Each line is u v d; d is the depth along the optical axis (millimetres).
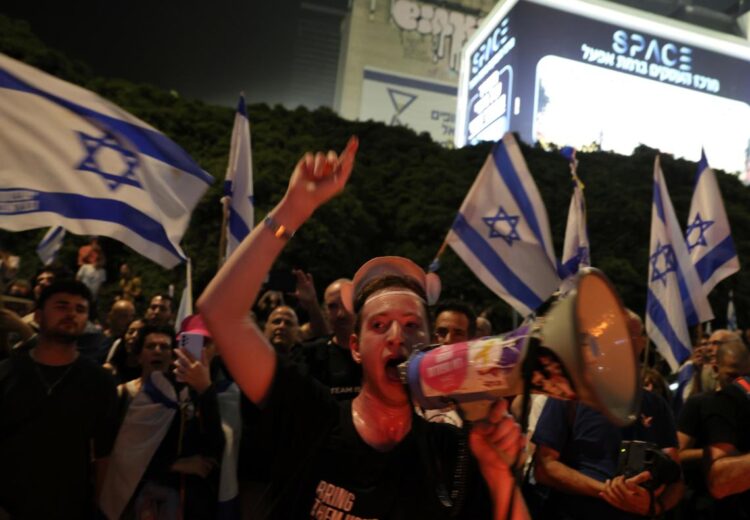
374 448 1562
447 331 3994
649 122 62375
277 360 1637
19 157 3877
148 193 4156
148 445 3727
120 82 24062
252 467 3982
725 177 26766
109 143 4098
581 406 3393
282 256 18766
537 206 6453
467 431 1463
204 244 18156
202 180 4387
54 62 21984
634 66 62531
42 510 3344
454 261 21141
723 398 3596
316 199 1577
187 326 3816
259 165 20891
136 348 4223
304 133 25188
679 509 3969
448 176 24344
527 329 1318
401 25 68750
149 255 4105
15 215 3824
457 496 1510
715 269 6746
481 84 64062
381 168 24531
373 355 1567
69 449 3453
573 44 60812
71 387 3531
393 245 22547
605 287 1299
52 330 3520
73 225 3939
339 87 65875
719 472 3344
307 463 1584
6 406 3406
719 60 65875
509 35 60406
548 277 6332
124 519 3820
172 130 22500
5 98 3898
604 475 3287
